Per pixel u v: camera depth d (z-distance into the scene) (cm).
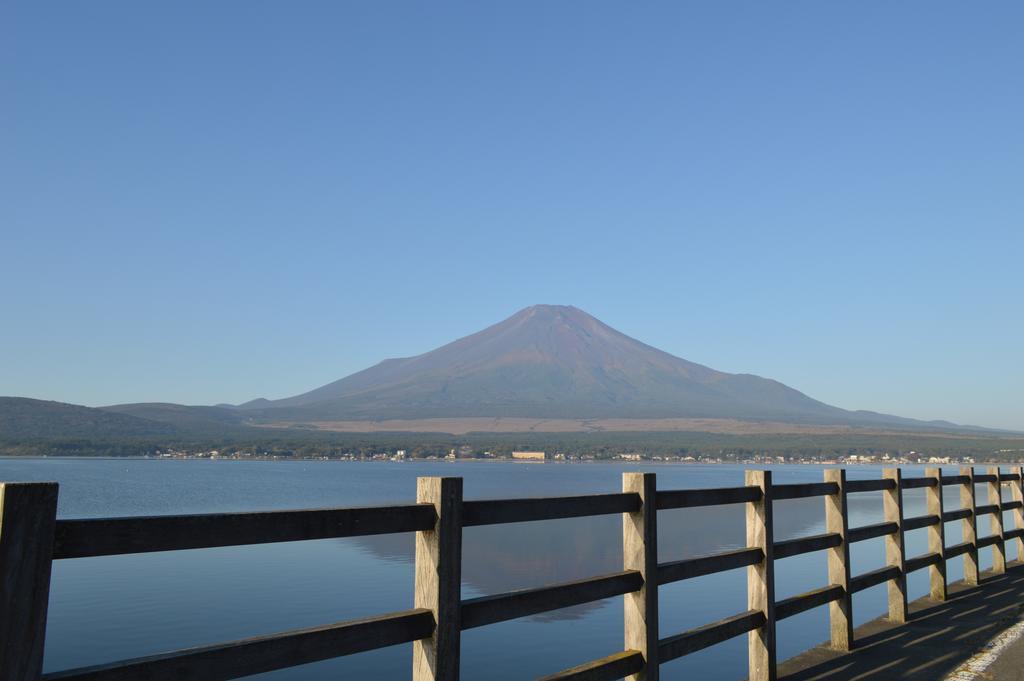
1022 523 1319
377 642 330
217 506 6925
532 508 412
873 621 845
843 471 742
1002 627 809
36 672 239
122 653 1841
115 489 9250
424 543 360
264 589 2750
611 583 463
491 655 1800
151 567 3247
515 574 3189
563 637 1970
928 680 611
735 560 581
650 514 499
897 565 847
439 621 351
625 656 469
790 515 5181
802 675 628
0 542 234
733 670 1548
